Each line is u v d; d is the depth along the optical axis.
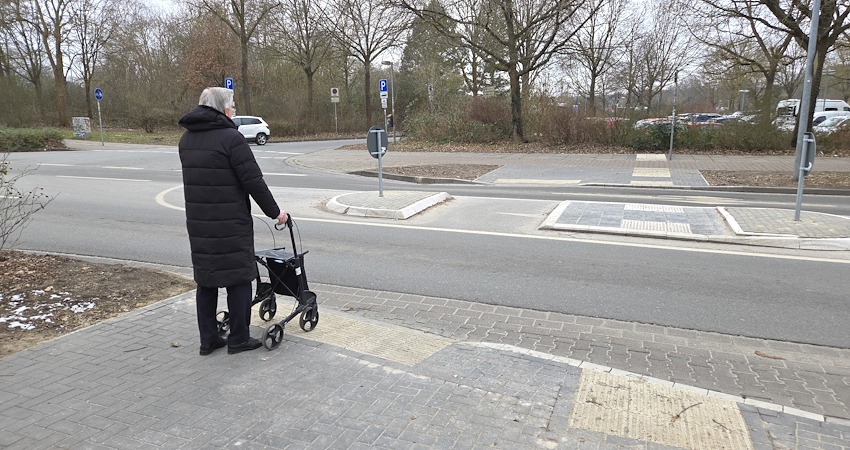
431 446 2.91
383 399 3.39
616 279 6.25
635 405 3.37
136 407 3.31
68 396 3.44
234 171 3.84
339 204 10.77
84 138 34.12
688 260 6.96
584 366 3.91
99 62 44.72
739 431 3.11
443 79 41.06
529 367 3.87
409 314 5.25
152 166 19.95
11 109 39.66
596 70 37.28
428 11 23.59
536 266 6.79
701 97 47.28
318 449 2.88
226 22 37.31
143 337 4.38
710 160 19.66
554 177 16.61
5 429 3.07
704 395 3.52
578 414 3.24
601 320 5.10
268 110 42.81
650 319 5.11
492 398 3.41
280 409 3.28
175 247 8.03
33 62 43.25
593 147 23.41
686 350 4.46
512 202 11.73
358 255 7.41
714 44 24.69
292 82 45.34
